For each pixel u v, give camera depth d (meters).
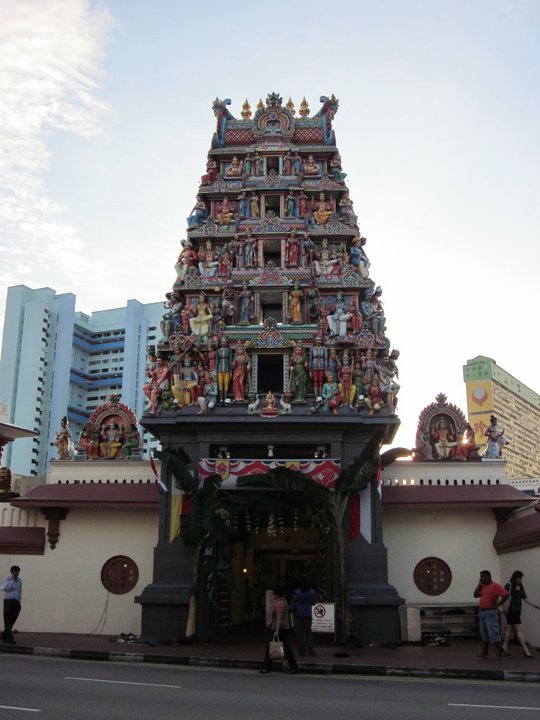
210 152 36.47
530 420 144.12
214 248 34.38
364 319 32.56
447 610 29.03
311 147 36.31
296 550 39.75
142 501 30.17
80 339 123.06
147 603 27.56
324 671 19.67
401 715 12.67
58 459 32.38
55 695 14.02
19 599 25.00
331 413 29.30
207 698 14.17
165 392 30.36
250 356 31.33
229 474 28.44
